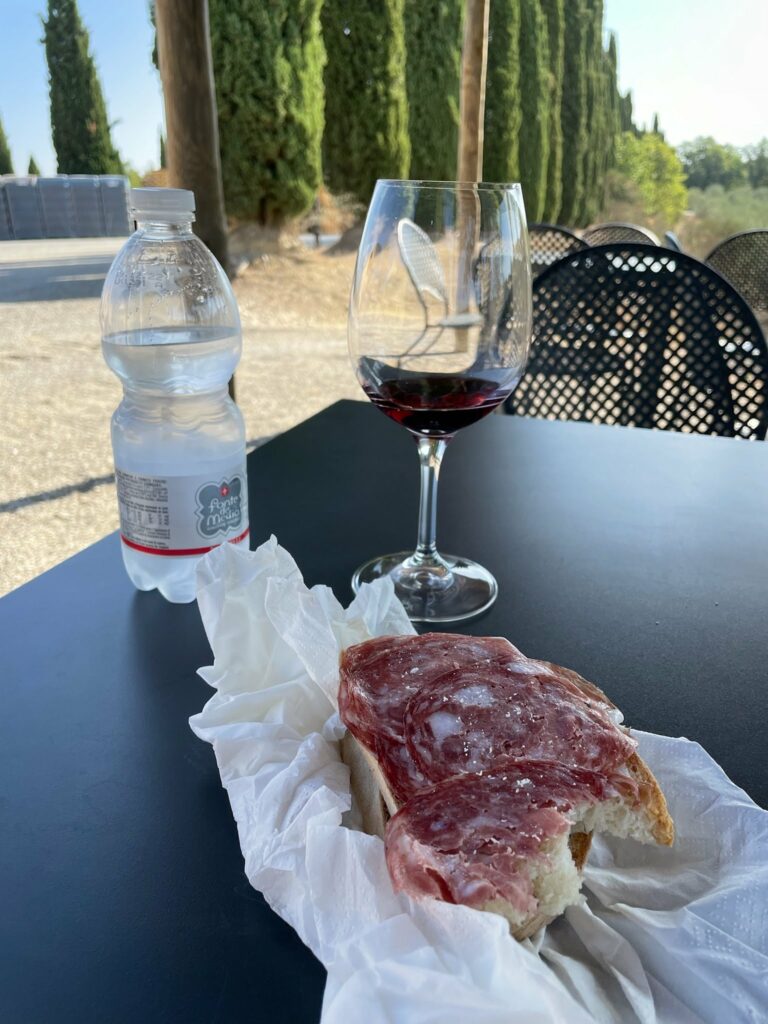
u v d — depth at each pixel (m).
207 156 1.93
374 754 0.43
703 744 0.57
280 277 7.99
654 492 1.04
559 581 0.81
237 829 0.48
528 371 1.90
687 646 0.70
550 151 10.42
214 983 0.39
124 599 0.76
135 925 0.42
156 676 0.65
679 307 1.75
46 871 0.45
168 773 0.54
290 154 7.62
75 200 11.04
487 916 0.31
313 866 0.39
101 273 8.56
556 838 0.35
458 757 0.41
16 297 7.33
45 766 0.54
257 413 4.32
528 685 0.45
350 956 0.32
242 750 0.50
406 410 0.72
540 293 1.85
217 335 0.90
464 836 0.35
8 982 0.39
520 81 9.29
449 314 0.76
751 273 3.63
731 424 1.74
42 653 0.67
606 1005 0.35
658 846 0.43
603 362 1.84
